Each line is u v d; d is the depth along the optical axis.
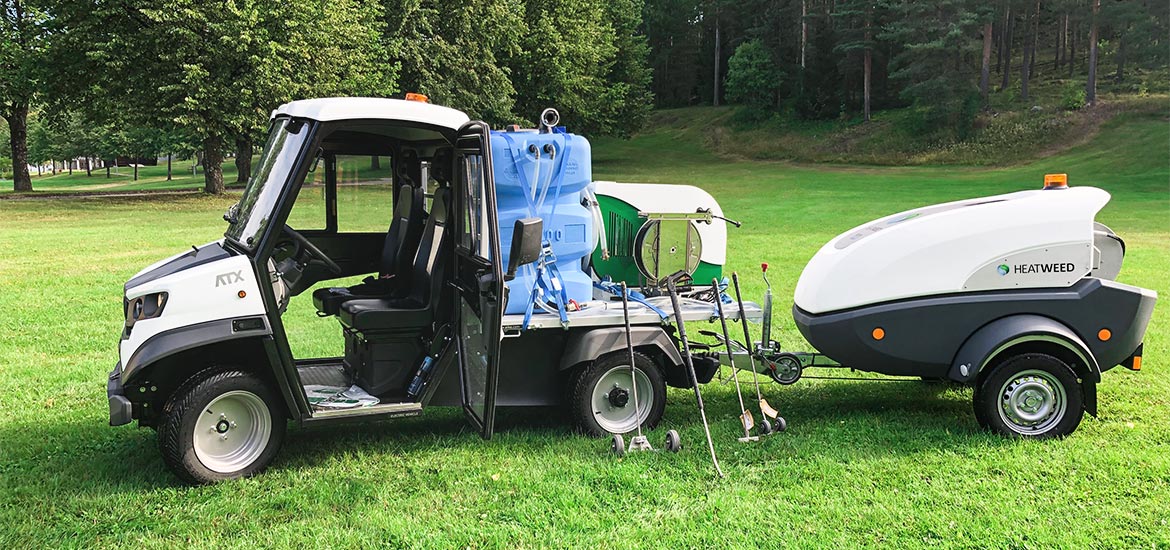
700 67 81.69
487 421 4.46
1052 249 5.06
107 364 6.93
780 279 11.61
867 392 6.25
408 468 4.57
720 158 55.03
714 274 5.95
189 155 65.75
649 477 4.43
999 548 3.64
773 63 64.00
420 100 4.75
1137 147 40.53
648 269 5.69
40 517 3.96
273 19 26.31
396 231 5.50
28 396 6.00
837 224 20.09
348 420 4.54
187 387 4.25
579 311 5.12
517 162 4.92
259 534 3.77
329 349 6.61
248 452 4.46
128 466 4.60
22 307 9.34
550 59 42.56
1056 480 4.37
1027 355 5.00
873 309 5.17
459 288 4.82
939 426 5.34
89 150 64.75
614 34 52.31
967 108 49.62
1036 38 60.50
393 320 4.83
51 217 21.67
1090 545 3.65
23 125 32.94
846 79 61.12
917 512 3.99
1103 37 60.19
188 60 25.36
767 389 6.35
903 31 51.00
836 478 4.43
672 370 5.49
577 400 5.09
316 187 5.48
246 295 4.27
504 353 5.14
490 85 36.50
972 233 5.11
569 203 5.16
